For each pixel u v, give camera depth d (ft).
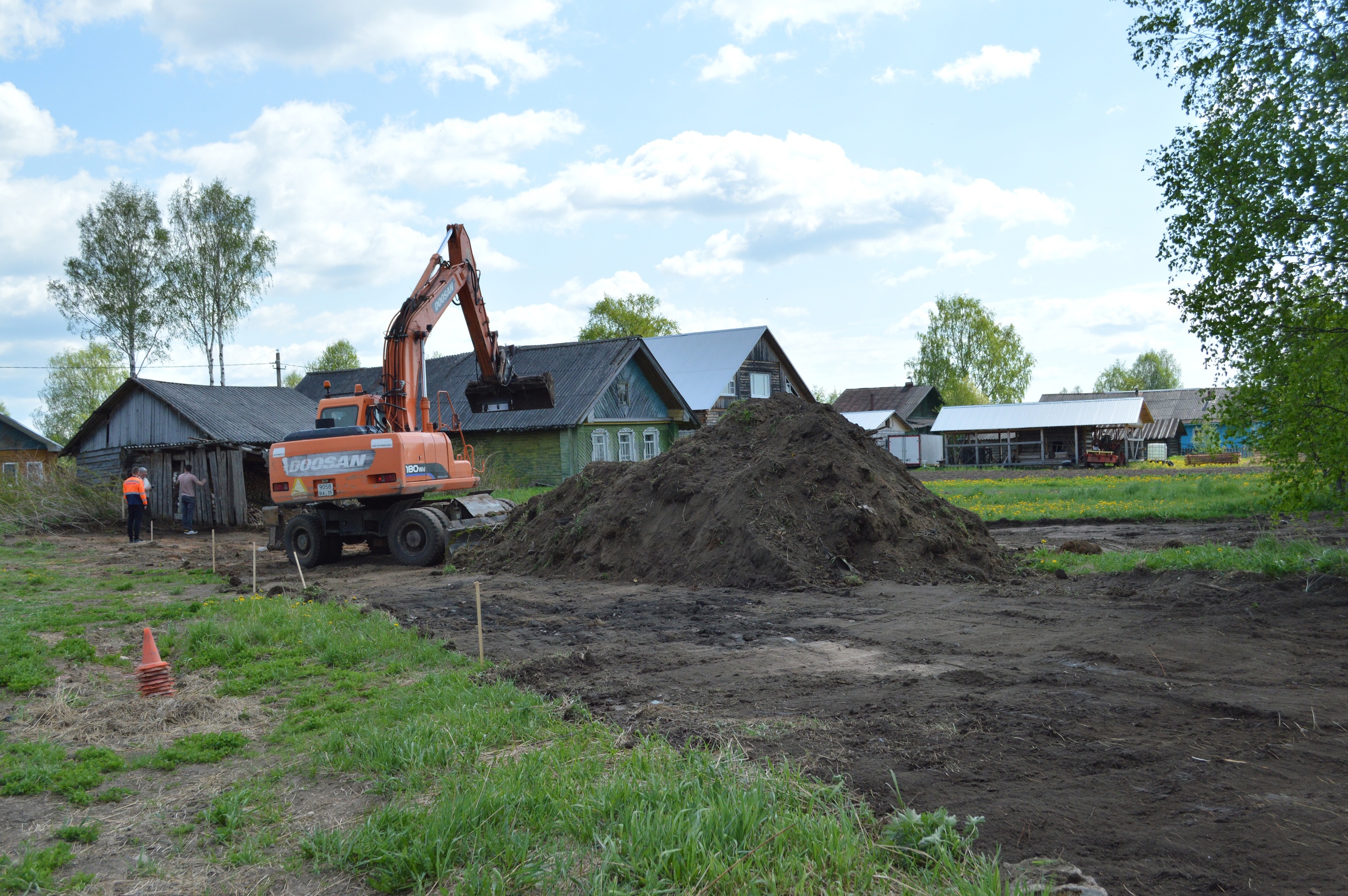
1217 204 32.78
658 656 25.68
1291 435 30.96
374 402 53.36
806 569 38.37
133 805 15.43
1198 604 29.66
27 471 91.09
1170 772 15.31
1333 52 30.22
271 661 25.82
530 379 56.54
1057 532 59.00
